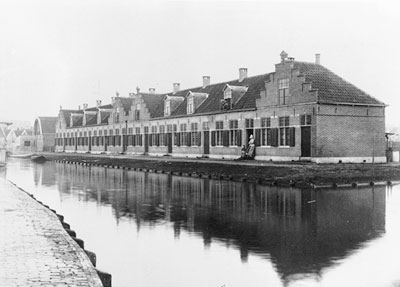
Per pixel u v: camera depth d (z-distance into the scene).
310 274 10.02
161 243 12.86
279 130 34.75
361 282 9.47
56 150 92.31
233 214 17.08
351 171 26.89
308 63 35.06
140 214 17.41
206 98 47.97
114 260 11.27
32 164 56.41
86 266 7.93
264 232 13.97
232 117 40.59
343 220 15.59
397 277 9.78
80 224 15.57
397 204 18.77
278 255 11.47
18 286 6.78
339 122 31.91
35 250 9.06
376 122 33.56
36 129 103.25
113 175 36.31
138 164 44.94
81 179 32.84
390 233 13.66
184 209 18.41
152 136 55.38
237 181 28.91
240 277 9.88
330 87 32.84
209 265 10.76
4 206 15.36
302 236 13.40
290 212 17.25
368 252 11.67
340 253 11.59
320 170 26.83
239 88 41.78
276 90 35.06
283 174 27.11
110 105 75.38
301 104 32.34
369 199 20.08
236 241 12.92
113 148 66.56
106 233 14.15
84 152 77.25
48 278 7.19
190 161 38.66
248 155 37.47
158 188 25.88
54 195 23.28
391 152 35.56
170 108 51.62
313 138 31.31
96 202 20.62
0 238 10.19
